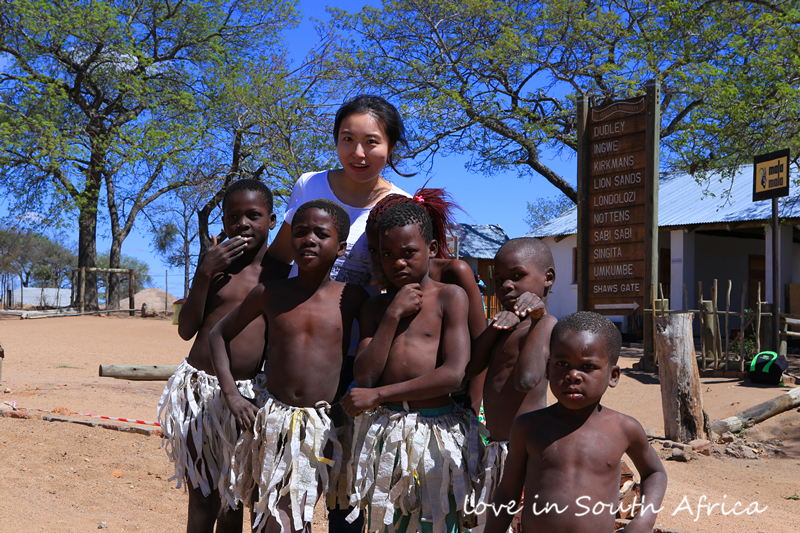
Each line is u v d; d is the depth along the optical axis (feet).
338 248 9.70
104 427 21.13
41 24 88.63
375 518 8.81
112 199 107.96
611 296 41.63
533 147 71.61
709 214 65.98
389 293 9.50
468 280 9.94
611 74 65.67
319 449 9.14
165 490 16.30
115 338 61.36
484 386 9.37
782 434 26.94
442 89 67.67
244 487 9.69
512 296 9.09
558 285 80.07
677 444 23.79
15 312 96.84
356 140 11.34
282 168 75.25
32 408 24.32
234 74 82.02
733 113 48.65
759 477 20.57
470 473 9.02
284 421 9.23
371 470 8.91
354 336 10.84
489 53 67.10
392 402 9.16
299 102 69.92
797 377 35.40
